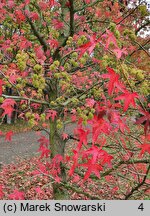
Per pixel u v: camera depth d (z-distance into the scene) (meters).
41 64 3.31
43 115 3.27
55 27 3.94
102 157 2.09
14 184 9.23
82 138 2.17
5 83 2.93
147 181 4.04
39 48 3.62
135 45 3.62
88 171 2.08
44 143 4.07
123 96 1.85
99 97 3.52
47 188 8.00
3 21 4.15
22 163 12.24
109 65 2.55
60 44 3.97
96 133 2.00
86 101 3.37
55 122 4.34
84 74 4.57
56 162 3.82
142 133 3.40
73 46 3.83
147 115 1.85
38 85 2.93
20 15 3.80
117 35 2.20
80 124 2.88
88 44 2.06
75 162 2.14
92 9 4.50
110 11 4.34
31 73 3.44
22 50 3.59
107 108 2.06
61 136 4.38
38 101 3.39
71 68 4.16
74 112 3.65
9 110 2.75
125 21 3.63
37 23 4.36
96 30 4.49
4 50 3.75
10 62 3.53
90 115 2.80
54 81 3.82
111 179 5.14
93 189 6.79
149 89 2.39
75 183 5.22
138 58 3.62
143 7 2.81
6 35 4.39
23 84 3.10
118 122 2.04
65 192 4.45
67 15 4.24
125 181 5.55
